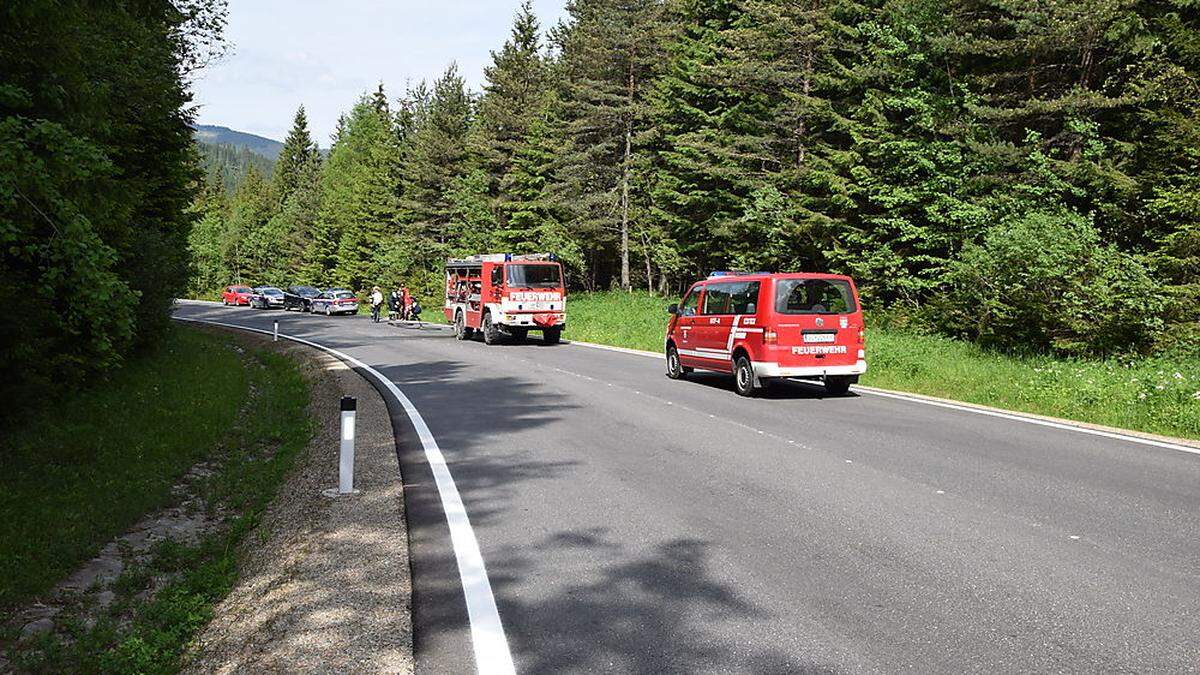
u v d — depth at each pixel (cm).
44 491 773
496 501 661
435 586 467
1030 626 403
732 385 1488
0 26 727
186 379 1500
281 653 383
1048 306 1770
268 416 1234
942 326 2136
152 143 1909
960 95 2364
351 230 6850
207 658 415
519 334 2694
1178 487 693
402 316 4059
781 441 922
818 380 1468
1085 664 361
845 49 2675
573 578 479
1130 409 1088
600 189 4288
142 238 1691
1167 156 1850
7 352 941
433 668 362
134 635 463
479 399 1290
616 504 649
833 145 2852
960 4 2311
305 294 5081
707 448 882
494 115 5216
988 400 1288
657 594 452
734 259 3058
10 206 643
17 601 551
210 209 10725
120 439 984
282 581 489
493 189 5306
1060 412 1160
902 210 2377
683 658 370
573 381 1542
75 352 1144
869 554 519
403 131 7306
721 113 3294
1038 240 1716
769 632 399
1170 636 390
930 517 604
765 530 575
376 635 396
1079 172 1964
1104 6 1878
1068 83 2233
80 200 727
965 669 357
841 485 709
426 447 894
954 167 2253
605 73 4066
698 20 3741
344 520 602
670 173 3706
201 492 832
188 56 1530
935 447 882
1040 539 547
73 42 793
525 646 385
